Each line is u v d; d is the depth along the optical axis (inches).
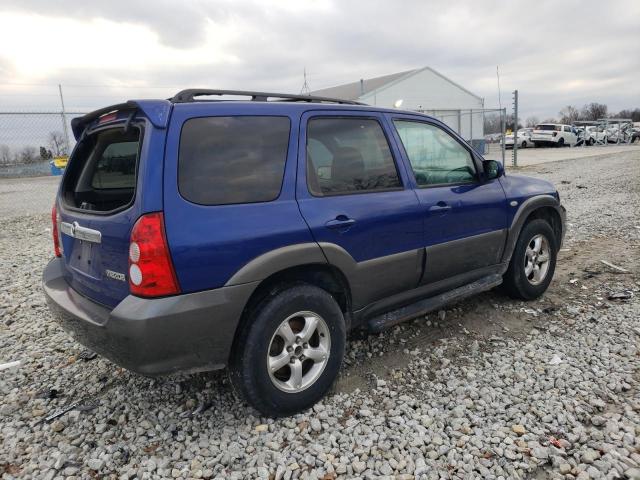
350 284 123.6
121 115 112.3
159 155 97.2
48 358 150.7
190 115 102.9
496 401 119.6
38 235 353.4
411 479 94.7
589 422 110.0
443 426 110.7
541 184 187.9
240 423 113.7
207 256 98.2
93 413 120.3
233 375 108.5
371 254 126.6
